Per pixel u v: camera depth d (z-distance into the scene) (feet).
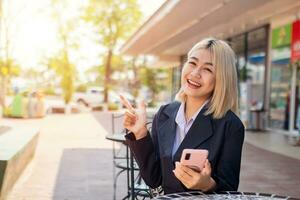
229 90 6.35
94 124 46.73
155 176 6.82
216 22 39.40
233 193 5.98
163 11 34.12
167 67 96.63
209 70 6.41
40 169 20.25
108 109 77.25
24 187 16.42
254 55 45.06
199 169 5.62
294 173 20.67
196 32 47.24
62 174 19.34
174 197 5.70
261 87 43.04
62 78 70.69
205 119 6.31
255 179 19.15
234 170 6.15
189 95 6.52
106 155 24.98
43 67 79.66
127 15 82.38
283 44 38.70
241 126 6.25
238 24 41.83
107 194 15.93
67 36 70.95
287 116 38.17
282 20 38.65
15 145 17.71
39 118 54.34
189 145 6.27
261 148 28.89
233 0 27.94
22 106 53.72
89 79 105.29
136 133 6.59
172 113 6.83
